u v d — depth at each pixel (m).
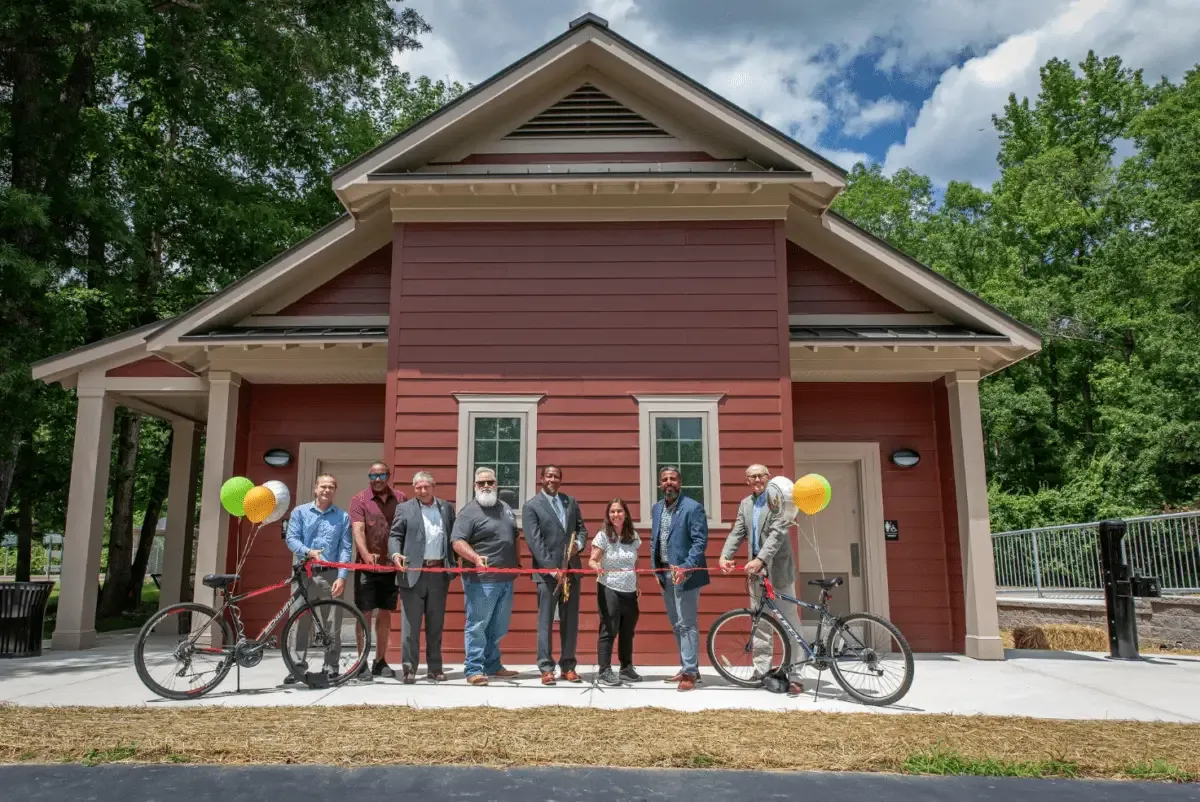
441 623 7.82
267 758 4.89
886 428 11.20
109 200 16.95
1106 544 10.27
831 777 4.64
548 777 4.59
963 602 10.42
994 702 6.85
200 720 5.77
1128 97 33.59
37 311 14.32
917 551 10.94
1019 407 29.17
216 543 10.20
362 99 22.67
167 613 6.86
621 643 7.77
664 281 9.70
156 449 22.58
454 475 9.35
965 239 33.00
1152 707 6.67
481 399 9.48
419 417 9.48
